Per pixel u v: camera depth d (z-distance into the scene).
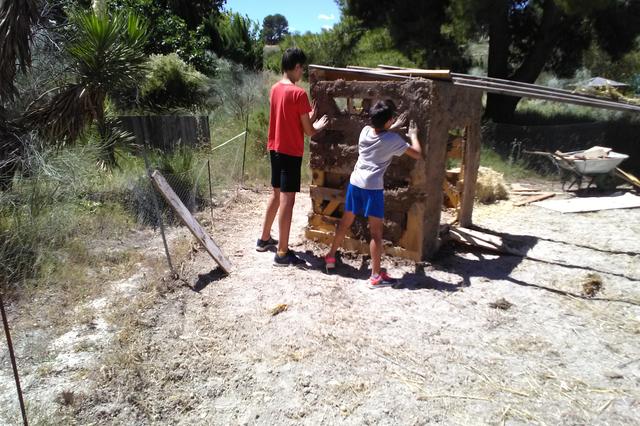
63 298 4.22
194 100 11.78
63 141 6.62
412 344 3.71
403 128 4.91
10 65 6.14
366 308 4.25
